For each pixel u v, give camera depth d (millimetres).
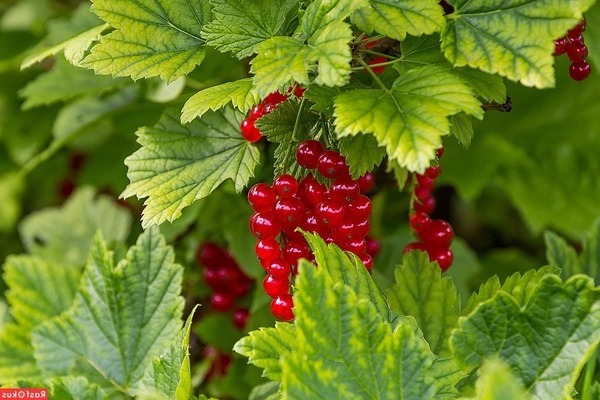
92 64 637
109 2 643
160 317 688
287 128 634
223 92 625
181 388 635
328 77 594
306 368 598
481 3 619
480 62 610
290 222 630
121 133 877
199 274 778
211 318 771
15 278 750
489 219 1035
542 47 604
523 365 618
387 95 609
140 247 693
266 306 737
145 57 642
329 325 600
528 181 918
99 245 694
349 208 633
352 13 621
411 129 593
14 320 771
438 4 629
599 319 609
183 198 648
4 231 982
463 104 598
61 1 958
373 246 689
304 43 613
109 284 691
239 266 762
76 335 692
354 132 592
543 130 927
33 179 1003
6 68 842
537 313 616
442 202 982
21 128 916
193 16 651
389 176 708
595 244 711
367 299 610
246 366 763
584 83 899
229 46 634
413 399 606
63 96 763
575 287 611
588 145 905
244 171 654
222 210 756
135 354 687
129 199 888
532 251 1038
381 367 605
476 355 619
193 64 644
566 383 613
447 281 668
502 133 940
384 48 667
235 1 638
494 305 617
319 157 628
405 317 637
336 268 624
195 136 667
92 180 913
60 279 757
